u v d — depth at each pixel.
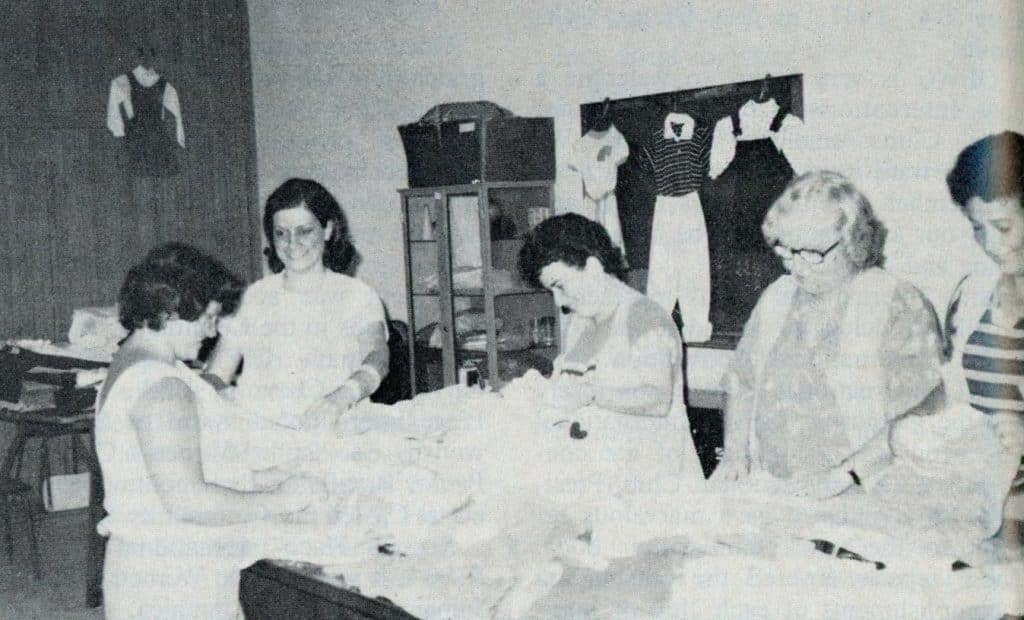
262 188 7.05
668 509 2.19
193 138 6.80
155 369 2.07
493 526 2.21
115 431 2.10
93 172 6.39
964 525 2.15
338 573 2.16
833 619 1.80
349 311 3.50
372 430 2.99
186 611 2.17
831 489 2.41
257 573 2.29
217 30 6.85
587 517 2.26
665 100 4.45
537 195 5.01
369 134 6.14
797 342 2.87
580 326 3.10
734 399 2.99
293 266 3.43
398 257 6.06
